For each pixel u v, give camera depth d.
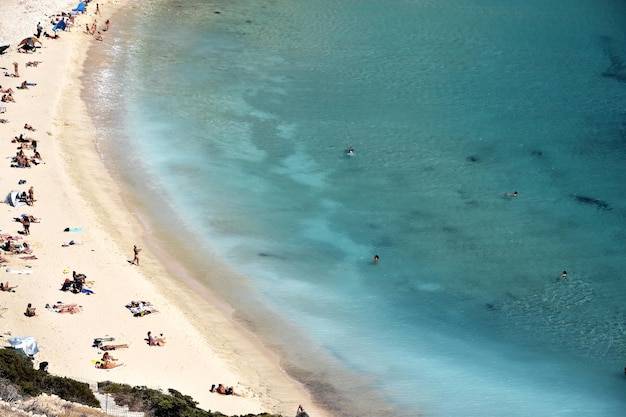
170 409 54.78
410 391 66.25
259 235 83.31
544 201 92.44
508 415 64.44
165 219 83.88
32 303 67.50
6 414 45.91
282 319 72.75
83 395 53.38
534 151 101.94
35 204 80.69
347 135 102.50
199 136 99.19
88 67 110.25
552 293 78.50
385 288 77.81
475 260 82.44
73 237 77.19
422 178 95.44
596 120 109.56
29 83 103.00
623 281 80.44
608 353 71.69
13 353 55.03
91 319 67.12
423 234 85.81
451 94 114.19
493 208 90.69
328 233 84.75
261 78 114.38
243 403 61.81
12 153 88.12
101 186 86.88
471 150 101.25
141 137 97.31
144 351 65.06
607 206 91.81
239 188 90.38
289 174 94.00
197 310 72.19
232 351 68.12
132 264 75.69
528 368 69.69
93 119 99.06
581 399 66.62
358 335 71.88
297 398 64.25
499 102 112.88
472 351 71.19
